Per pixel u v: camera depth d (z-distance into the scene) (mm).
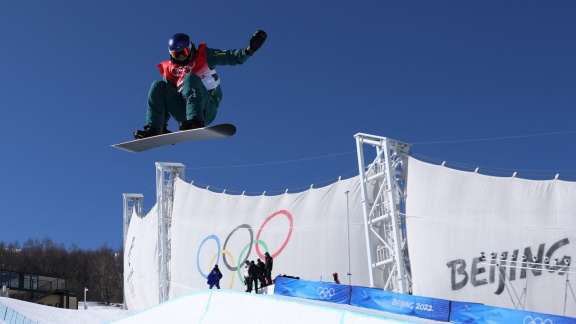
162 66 7020
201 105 6605
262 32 6742
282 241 35562
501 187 26625
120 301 80438
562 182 25453
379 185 30016
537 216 25453
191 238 40594
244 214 38406
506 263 25547
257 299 21031
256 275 25500
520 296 24938
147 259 45469
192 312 23219
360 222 32656
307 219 34875
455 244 26906
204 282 39031
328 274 33125
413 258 27938
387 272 28906
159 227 41719
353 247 32594
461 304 18656
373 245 29266
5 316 32250
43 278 60375
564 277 24172
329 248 33438
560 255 24484
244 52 6797
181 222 41625
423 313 19688
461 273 26500
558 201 25234
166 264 41062
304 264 34188
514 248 25531
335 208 33906
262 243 36562
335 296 22266
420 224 27984
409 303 20078
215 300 22656
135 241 48750
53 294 56812
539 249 25000
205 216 40344
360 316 17484
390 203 28219
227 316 21516
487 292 25734
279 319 19672
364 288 21516
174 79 6953
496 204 26469
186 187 42312
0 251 94188
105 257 89875
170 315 24078
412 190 28703
